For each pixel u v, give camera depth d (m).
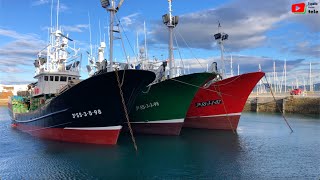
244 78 22.00
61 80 22.02
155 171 12.69
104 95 15.60
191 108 23.84
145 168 13.09
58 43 23.52
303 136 21.27
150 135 20.97
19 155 15.35
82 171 12.69
